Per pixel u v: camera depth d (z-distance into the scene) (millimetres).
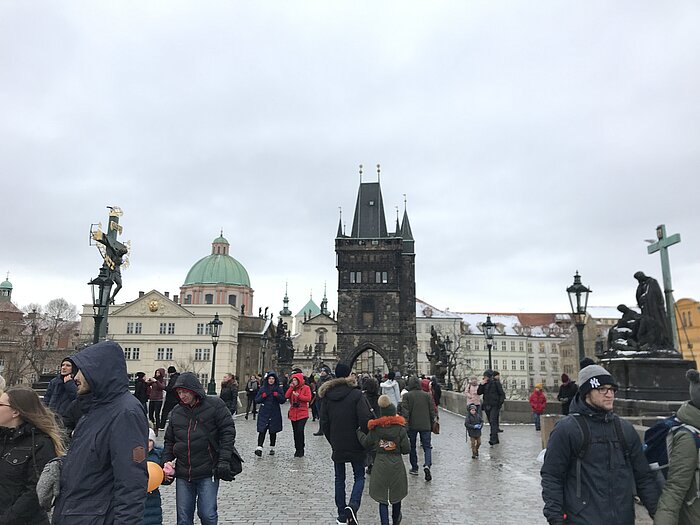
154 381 23969
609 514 5066
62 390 11484
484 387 22375
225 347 116125
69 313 114875
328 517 10898
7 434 5945
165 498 12820
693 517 5109
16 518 5594
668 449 5320
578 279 20375
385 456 9883
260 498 12492
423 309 139250
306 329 162625
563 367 144250
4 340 97125
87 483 5137
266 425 19094
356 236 99562
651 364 17734
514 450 20438
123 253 28312
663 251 21125
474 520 10727
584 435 5246
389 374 17703
